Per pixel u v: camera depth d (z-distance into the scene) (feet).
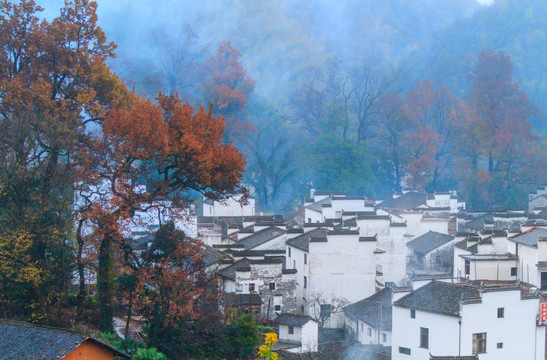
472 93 464.24
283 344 186.80
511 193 415.85
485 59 465.47
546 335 181.37
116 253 160.25
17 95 165.27
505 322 171.01
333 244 235.81
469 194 417.08
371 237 238.07
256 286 218.38
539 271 204.64
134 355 123.34
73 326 150.71
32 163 161.27
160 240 156.87
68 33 181.47
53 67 180.04
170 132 158.40
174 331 150.41
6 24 178.29
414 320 174.60
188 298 150.92
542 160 415.44
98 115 176.55
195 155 155.22
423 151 426.92
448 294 172.86
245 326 160.97
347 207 299.79
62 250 156.66
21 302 150.20
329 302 234.17
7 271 147.02
